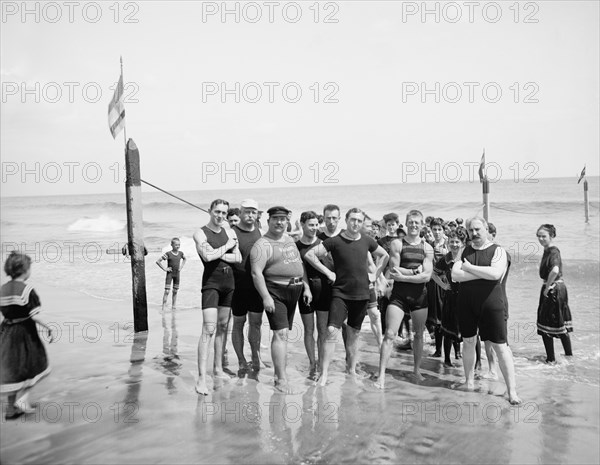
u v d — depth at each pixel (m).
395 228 7.64
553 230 7.69
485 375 6.77
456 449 4.50
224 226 6.37
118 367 6.88
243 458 4.21
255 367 6.84
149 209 48.31
